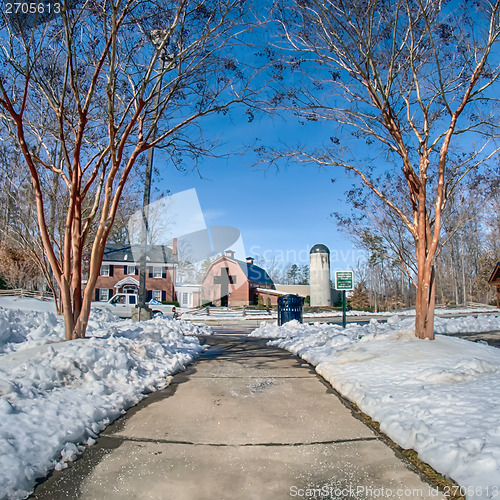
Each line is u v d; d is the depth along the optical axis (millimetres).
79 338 7887
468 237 42250
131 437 4305
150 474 3430
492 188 11555
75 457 3752
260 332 15367
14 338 9102
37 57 7898
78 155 8266
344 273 14234
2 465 3156
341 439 4234
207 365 8523
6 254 28812
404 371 6281
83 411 4672
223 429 4551
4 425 3865
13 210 13430
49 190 13656
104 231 8156
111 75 7598
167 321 16000
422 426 4008
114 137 8000
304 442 4156
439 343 7762
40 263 13570
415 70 8938
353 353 7824
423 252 8406
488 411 4188
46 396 4957
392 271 46344
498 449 3260
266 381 6926
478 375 5672
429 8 8227
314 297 43031
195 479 3346
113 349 6781
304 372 7719
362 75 8453
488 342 11562
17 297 26594
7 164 12867
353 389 5742
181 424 4730
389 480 3309
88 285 8109
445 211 11883
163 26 8797
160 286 36656
